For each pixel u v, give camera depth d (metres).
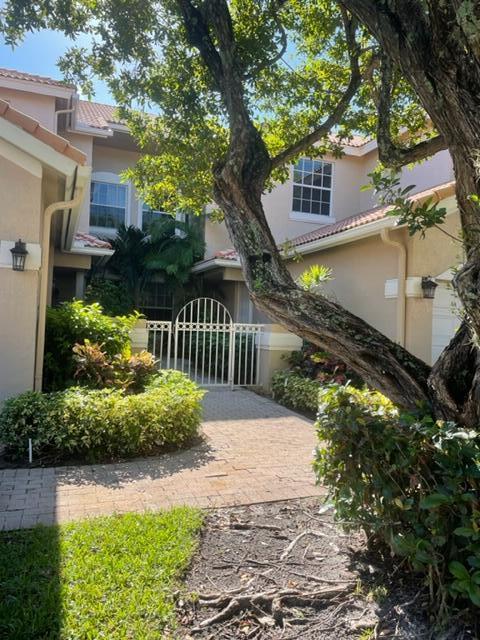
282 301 3.79
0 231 7.04
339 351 3.70
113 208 17.52
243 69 5.70
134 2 5.60
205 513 4.59
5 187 7.05
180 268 16.36
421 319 9.52
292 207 17.00
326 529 4.29
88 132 15.36
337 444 3.61
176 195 7.46
